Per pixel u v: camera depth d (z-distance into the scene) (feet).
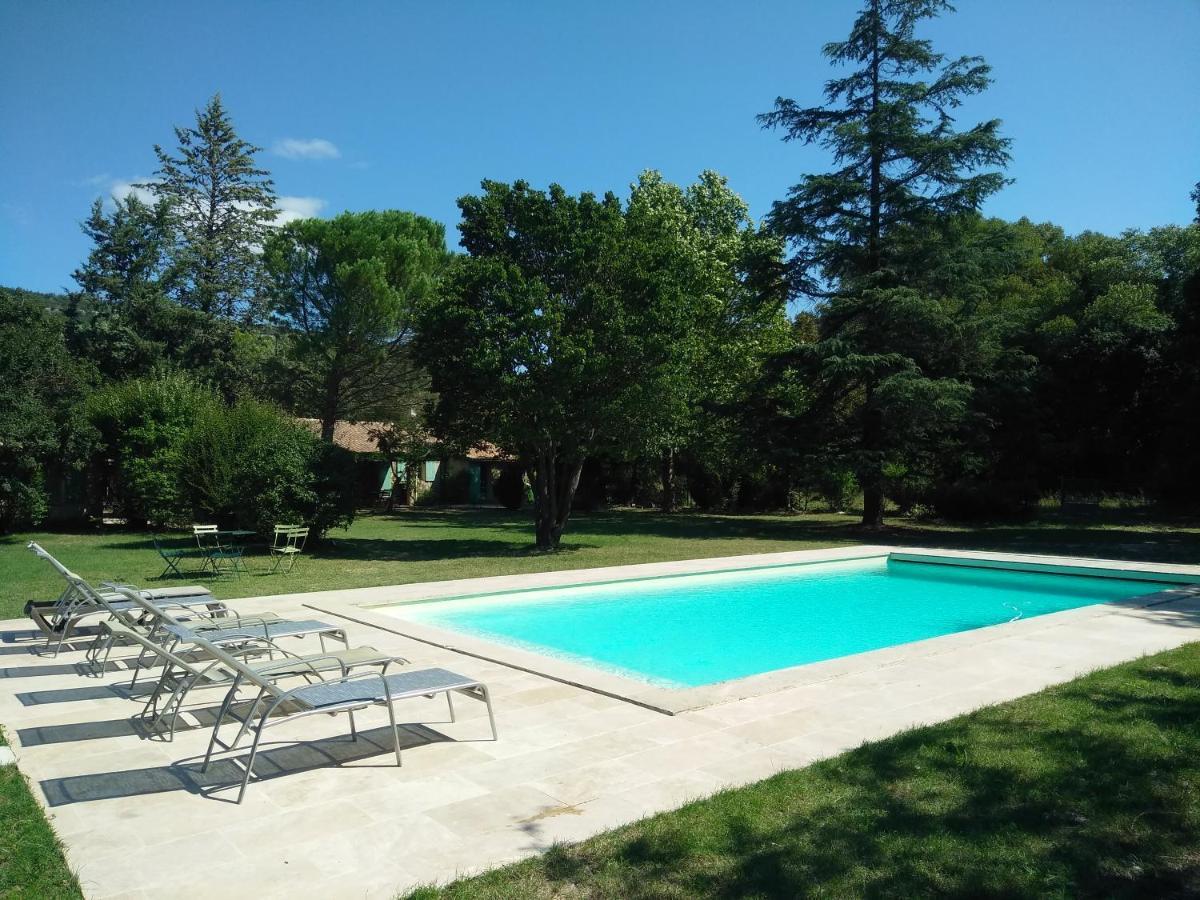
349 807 13.71
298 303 102.89
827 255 82.23
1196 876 11.00
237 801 13.98
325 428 109.19
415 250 103.45
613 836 12.36
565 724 18.33
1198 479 77.92
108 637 27.25
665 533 83.05
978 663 23.62
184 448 63.98
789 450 81.97
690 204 110.11
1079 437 85.92
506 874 11.25
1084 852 11.60
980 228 124.67
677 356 60.54
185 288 130.82
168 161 139.13
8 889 10.87
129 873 11.41
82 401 82.28
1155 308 93.81
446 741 17.19
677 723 18.26
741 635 35.24
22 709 19.65
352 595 38.45
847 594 46.83
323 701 14.98
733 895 10.60
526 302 55.62
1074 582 48.37
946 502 95.25
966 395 75.00
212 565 50.70
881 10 80.28
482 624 37.32
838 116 83.30
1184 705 18.69
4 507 75.20
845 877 11.01
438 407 64.13
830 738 17.01
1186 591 37.78
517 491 130.21
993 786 14.01
